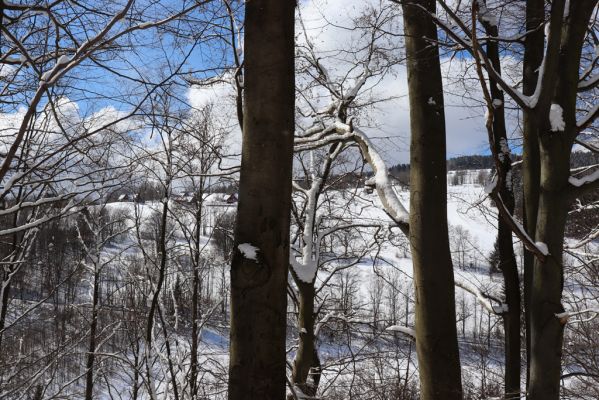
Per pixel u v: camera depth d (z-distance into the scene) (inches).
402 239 311.7
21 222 263.7
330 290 394.3
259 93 87.7
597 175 123.9
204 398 338.0
